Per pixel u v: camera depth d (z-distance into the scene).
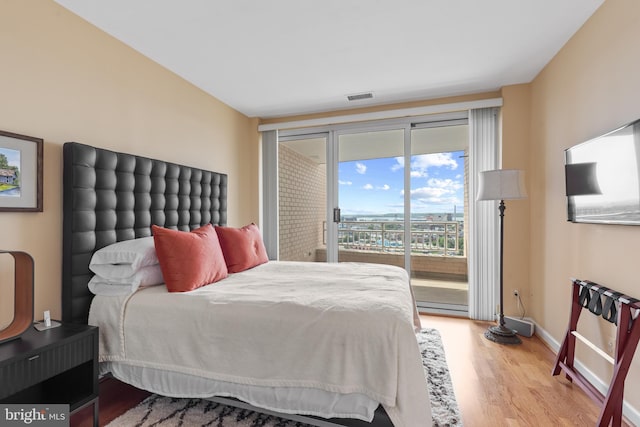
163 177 2.53
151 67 2.52
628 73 1.65
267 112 3.86
